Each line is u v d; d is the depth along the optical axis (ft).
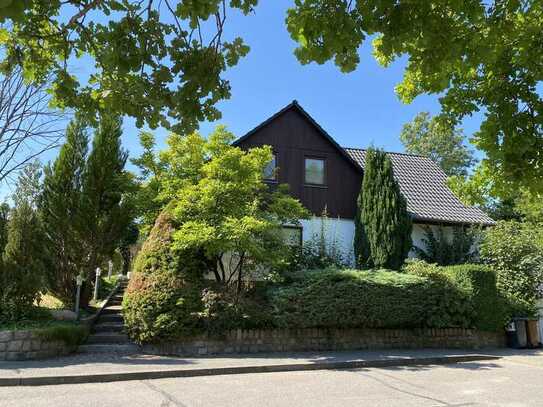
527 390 30.94
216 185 44.52
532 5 18.35
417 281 48.42
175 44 17.30
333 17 16.14
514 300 53.42
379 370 37.76
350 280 46.32
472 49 17.34
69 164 50.19
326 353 43.62
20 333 36.32
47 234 49.01
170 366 34.96
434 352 45.65
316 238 58.39
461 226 64.54
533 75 18.99
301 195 62.59
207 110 18.02
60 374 30.94
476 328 51.03
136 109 18.03
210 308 41.93
